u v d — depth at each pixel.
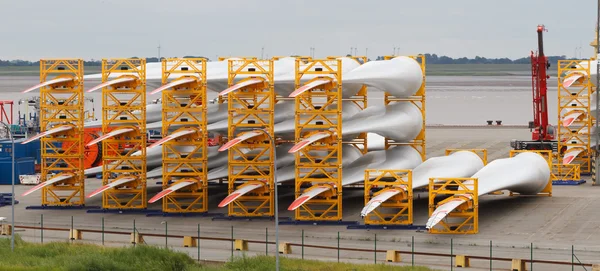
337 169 121.31
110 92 129.75
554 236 107.06
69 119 133.62
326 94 119.81
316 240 108.31
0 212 131.00
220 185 151.25
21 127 198.25
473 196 109.88
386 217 116.25
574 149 161.00
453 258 97.06
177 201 133.38
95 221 123.31
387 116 126.38
